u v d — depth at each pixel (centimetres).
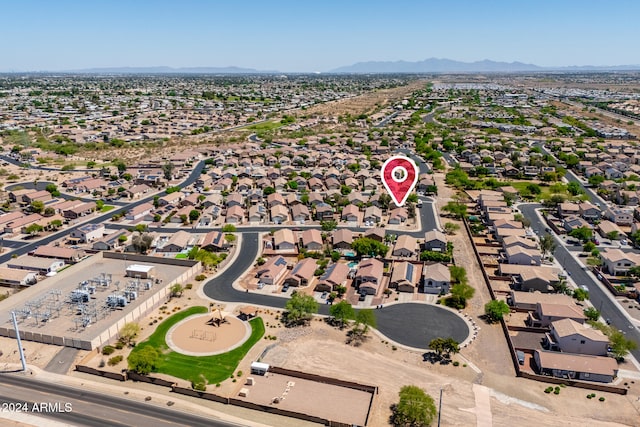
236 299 9738
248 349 7969
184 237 12656
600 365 7188
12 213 14238
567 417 6375
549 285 9794
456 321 8856
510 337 8250
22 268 11006
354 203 15925
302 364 7581
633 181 18412
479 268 11156
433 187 17225
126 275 10544
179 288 9775
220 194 16938
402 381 7169
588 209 14188
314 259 11688
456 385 7044
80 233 12888
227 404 6656
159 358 7375
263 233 13575
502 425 6222
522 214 14975
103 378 7206
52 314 8819
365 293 9919
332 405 6638
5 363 7494
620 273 10569
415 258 11725
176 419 6297
